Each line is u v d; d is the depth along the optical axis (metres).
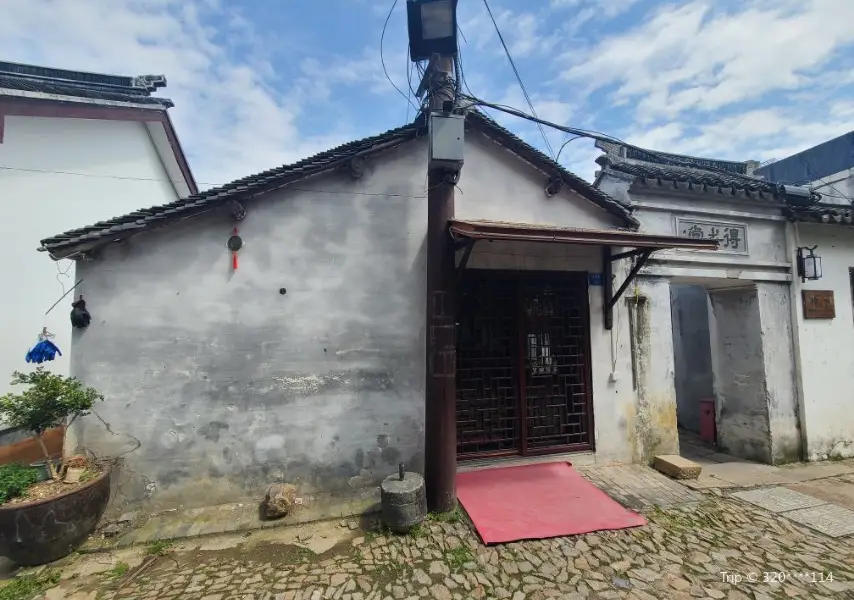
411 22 5.13
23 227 7.05
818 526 4.57
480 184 6.03
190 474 4.83
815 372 7.31
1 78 7.57
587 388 6.18
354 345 5.34
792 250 7.33
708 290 8.09
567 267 6.19
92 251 4.70
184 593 3.50
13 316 6.81
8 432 6.41
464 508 4.78
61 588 3.58
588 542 4.18
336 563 3.88
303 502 4.95
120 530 4.38
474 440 5.79
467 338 5.83
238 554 4.05
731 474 6.30
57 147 7.68
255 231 5.14
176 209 4.72
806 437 7.08
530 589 3.52
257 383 5.04
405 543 4.18
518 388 5.94
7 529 3.71
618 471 5.92
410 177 5.70
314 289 5.27
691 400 9.49
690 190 6.68
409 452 5.41
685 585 3.55
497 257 5.92
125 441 4.71
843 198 8.84
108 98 8.02
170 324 4.87
